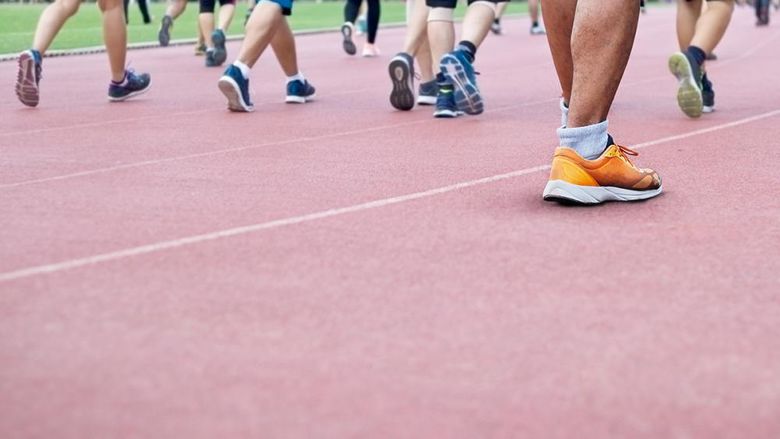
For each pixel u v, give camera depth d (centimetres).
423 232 416
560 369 271
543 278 353
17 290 338
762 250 391
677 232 419
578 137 471
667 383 262
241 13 2792
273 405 247
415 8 856
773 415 244
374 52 1529
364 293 334
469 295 333
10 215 450
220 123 767
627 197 477
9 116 808
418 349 284
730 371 271
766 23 2481
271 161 589
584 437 231
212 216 445
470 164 580
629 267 367
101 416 241
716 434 234
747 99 916
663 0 5253
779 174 548
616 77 470
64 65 1297
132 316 311
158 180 530
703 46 770
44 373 267
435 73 809
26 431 233
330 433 232
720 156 608
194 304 322
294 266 365
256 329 300
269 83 1093
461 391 256
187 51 1617
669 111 833
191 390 256
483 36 786
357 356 279
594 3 462
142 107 873
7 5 3022
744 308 323
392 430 234
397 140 677
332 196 487
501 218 442
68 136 697
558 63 504
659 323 308
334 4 3872
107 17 892
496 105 891
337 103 910
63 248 392
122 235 411
